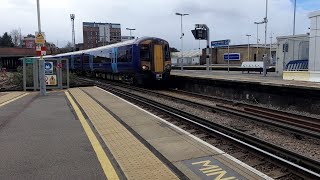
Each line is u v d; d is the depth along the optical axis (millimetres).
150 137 8922
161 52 26359
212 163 6645
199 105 16266
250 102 18828
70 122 10695
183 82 26812
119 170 6121
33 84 23844
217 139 9297
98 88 24141
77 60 45281
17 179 5719
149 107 15242
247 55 74750
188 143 8211
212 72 35438
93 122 10656
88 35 103188
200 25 34531
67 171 6086
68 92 21203
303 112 15312
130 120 11375
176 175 5902
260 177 5832
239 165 6508
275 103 17188
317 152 8453
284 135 10273
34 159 6801
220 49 78625
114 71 30859
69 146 7770
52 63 23641
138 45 25859
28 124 10414
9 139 8484
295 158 7227
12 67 80812
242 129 11219
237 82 19844
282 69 27422
